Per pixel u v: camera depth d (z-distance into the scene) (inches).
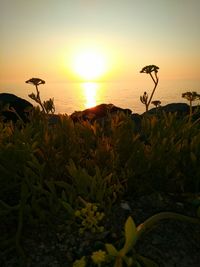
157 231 16.5
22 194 16.8
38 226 16.9
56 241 16.0
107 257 13.4
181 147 21.0
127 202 18.6
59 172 20.2
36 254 15.5
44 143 20.7
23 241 16.2
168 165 20.3
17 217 17.1
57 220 17.1
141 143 21.4
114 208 17.9
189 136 23.1
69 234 16.3
